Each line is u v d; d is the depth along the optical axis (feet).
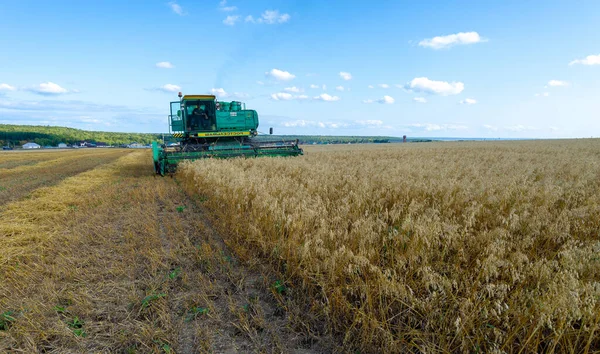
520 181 26.07
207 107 56.70
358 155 73.05
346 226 15.57
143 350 10.41
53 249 18.60
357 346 10.30
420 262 12.39
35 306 12.30
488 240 12.74
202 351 10.31
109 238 20.25
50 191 38.17
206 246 17.94
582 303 8.48
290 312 12.03
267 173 34.91
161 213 26.91
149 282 14.43
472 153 76.48
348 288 11.79
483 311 9.53
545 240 14.05
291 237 15.65
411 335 10.07
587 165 35.27
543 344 9.25
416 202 18.61
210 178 30.94
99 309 12.60
